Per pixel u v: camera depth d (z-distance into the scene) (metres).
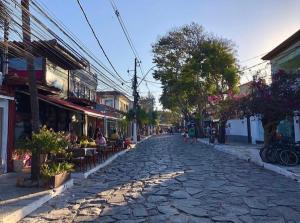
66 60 22.92
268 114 18.31
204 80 44.06
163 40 49.38
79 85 29.67
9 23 9.55
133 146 38.41
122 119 47.56
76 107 22.19
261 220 8.48
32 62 12.58
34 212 9.69
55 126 23.19
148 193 11.72
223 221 8.43
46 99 19.38
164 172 16.62
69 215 9.31
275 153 17.89
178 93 51.72
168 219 8.66
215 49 40.47
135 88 47.25
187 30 48.31
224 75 39.56
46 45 19.45
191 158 23.48
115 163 21.67
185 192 11.75
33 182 12.31
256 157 20.55
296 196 11.02
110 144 26.73
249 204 10.02
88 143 21.61
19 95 17.48
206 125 59.41
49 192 11.41
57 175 12.40
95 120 35.03
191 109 64.69
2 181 13.50
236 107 20.05
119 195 11.56
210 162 20.91
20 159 16.19
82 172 16.03
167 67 50.34
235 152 26.17
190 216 8.89
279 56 27.03
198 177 14.92
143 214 9.16
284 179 14.34
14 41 11.65
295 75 19.00
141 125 70.69
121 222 8.52
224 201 10.41
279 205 9.88
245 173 16.11
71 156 16.66
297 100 17.91
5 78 15.48
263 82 19.56
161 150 31.67
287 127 26.17
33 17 10.59
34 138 12.38
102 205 10.27
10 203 9.88
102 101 52.94
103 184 13.86
